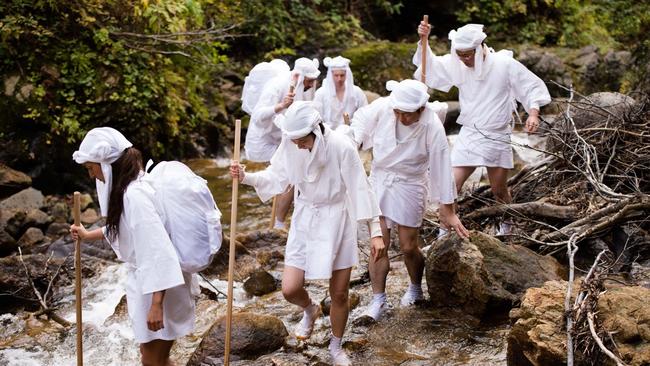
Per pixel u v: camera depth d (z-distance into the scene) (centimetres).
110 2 970
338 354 471
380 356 482
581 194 623
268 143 713
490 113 632
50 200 837
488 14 1484
